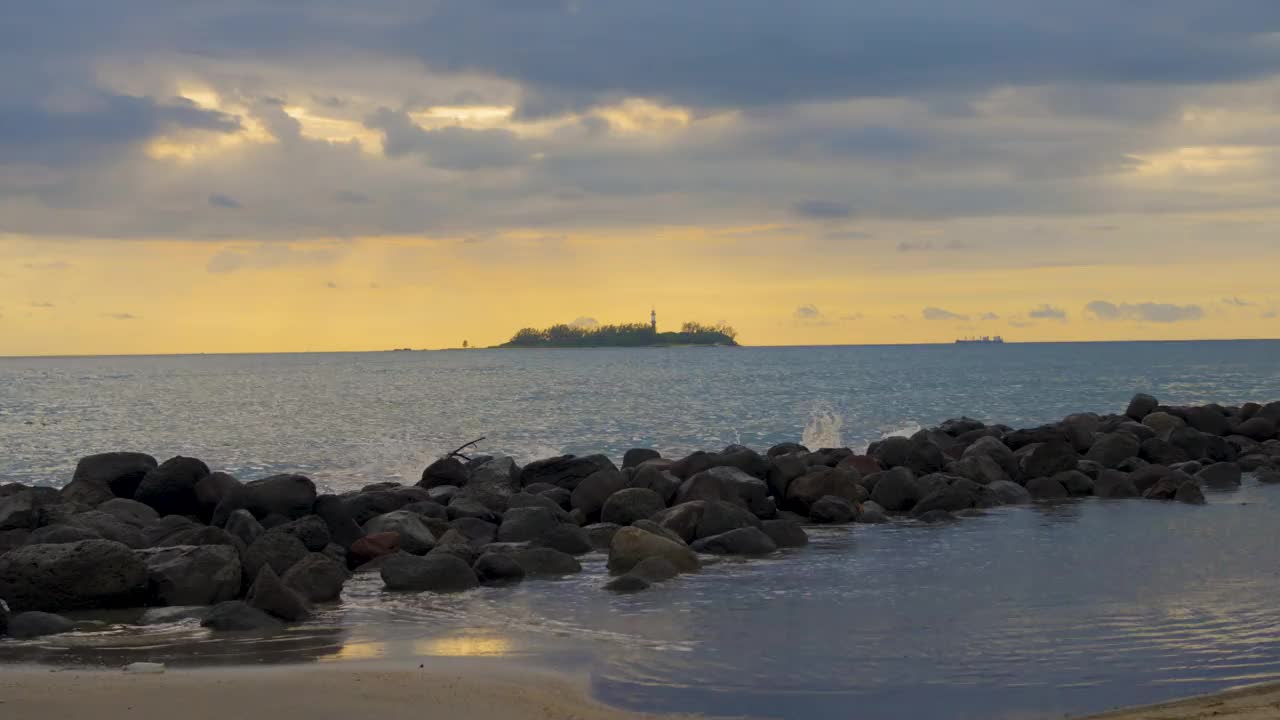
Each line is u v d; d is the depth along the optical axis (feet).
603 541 66.28
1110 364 495.41
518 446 145.69
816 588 52.37
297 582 50.96
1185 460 97.40
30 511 61.72
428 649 41.29
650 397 262.67
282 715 31.48
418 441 156.04
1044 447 88.69
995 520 73.92
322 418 206.80
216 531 56.75
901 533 69.36
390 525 63.41
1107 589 50.44
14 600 48.29
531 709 32.76
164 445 154.40
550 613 47.88
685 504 66.64
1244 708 31.27
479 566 56.39
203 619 46.26
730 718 32.78
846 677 37.11
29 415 224.33
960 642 41.47
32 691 33.71
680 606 48.88
